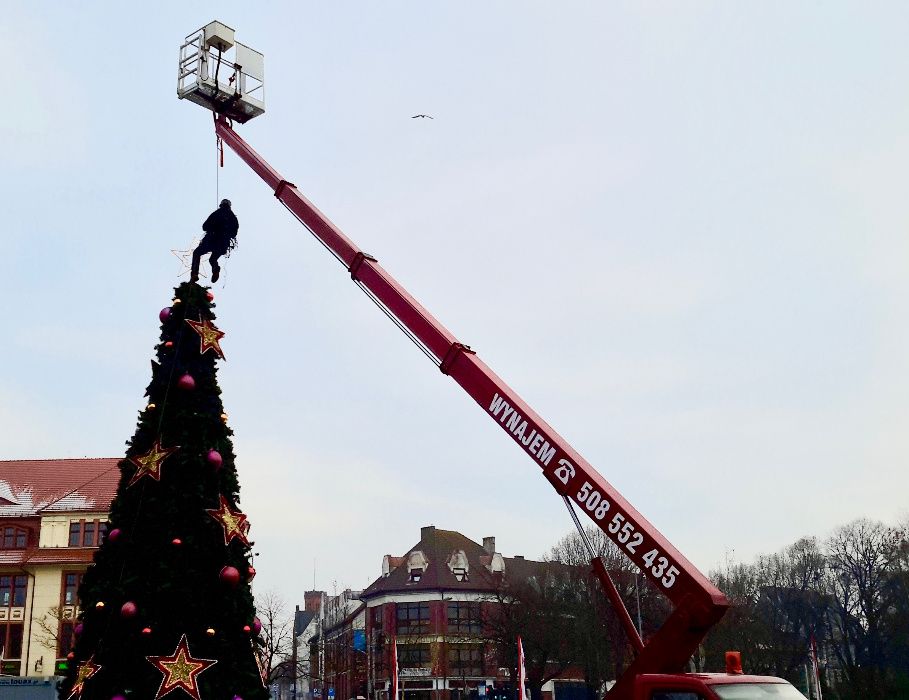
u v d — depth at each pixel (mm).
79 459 61969
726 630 60312
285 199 18438
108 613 13305
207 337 15180
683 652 11188
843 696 68500
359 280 16500
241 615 13820
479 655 80938
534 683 63031
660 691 10484
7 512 57688
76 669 13625
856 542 73562
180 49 21266
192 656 13031
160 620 13070
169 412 14594
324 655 90938
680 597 11336
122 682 12867
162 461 14023
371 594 87188
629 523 12016
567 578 66250
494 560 89688
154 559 13453
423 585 83750
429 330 15141
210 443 14547
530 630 63062
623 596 57094
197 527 13852
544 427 13297
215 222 16234
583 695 79750
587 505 12469
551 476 12938
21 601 54781
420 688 79438
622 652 56562
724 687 10062
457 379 14523
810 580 75750
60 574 54781
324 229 17438
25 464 61688
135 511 14047
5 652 53469
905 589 69875
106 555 14000
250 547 14406
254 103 21125
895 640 68312
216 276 16422
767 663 63469
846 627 72688
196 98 20859
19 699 31938
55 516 56406
